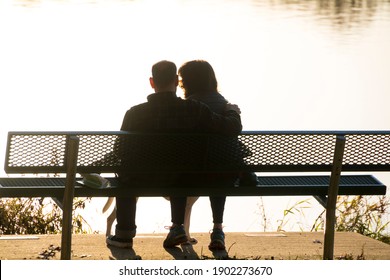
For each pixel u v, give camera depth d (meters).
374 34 78.00
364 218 18.16
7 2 95.00
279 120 43.59
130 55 67.12
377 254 13.65
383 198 18.38
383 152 12.71
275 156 12.58
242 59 65.75
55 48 68.94
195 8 100.19
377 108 47.09
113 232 18.16
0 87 49.34
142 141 12.24
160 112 12.52
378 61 64.75
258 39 75.88
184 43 73.06
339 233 15.08
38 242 13.70
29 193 11.96
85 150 12.10
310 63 64.12
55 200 12.08
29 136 11.80
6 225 17.58
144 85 53.53
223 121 12.42
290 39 75.62
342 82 56.31
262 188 12.62
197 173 12.55
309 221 20.00
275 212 21.42
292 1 107.56
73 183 11.79
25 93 48.22
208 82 13.25
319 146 12.57
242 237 14.47
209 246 13.46
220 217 13.44
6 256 12.82
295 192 12.70
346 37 76.25
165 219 21.14
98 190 12.20
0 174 23.30
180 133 12.39
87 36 76.06
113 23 85.12
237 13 94.88
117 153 12.20
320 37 76.69
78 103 45.91
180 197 13.27
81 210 19.75
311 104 48.44
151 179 12.48
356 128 41.53
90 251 13.16
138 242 13.79
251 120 43.47
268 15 93.19
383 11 97.94
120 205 13.28
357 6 103.19
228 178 12.73
